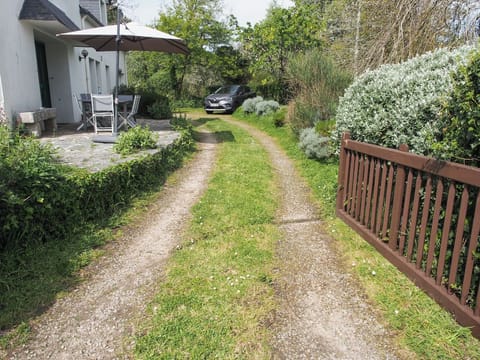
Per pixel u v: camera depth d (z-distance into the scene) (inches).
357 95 169.2
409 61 153.2
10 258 114.5
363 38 285.7
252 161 268.5
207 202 178.7
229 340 87.0
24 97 304.5
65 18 369.7
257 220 159.0
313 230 150.9
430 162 99.8
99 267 118.9
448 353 81.9
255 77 714.2
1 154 134.3
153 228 150.2
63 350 83.8
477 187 84.9
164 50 365.4
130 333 89.0
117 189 166.9
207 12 831.7
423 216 104.5
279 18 556.4
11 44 282.5
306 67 369.1
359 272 116.5
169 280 111.5
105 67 637.9
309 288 108.7
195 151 300.5
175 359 81.2
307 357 82.5
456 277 99.8
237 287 108.1
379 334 89.2
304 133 300.4
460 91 94.3
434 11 215.5
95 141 266.2
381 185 129.3
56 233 132.3
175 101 840.3
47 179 128.4
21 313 94.8
